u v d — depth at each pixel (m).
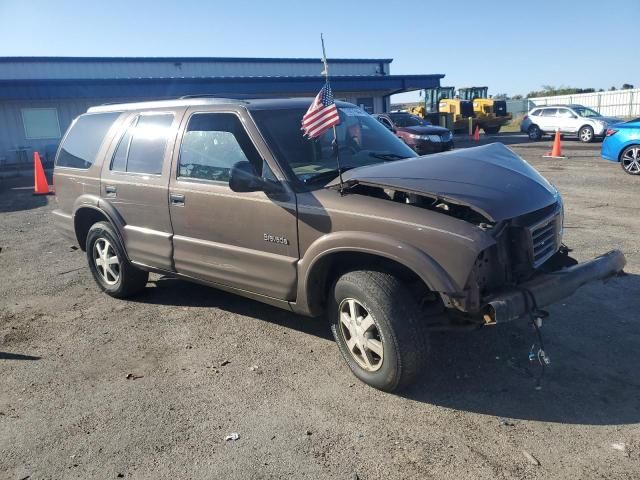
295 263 4.01
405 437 3.27
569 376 3.86
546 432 3.25
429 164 3.98
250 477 2.99
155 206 5.04
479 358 4.17
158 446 3.30
